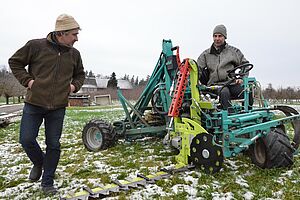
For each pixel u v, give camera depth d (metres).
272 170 3.70
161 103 5.63
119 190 3.23
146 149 5.59
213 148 3.59
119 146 5.92
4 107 29.52
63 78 3.33
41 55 3.21
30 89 3.22
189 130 4.05
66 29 3.17
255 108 4.46
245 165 4.13
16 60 3.19
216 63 5.23
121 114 17.80
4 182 3.84
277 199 2.95
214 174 3.63
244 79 4.44
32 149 3.41
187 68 4.38
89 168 4.38
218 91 4.60
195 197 3.05
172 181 3.46
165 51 5.45
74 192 3.27
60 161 4.88
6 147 6.48
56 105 3.29
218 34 5.16
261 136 3.80
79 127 10.35
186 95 4.63
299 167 3.89
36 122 3.34
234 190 3.21
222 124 3.79
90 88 74.50
